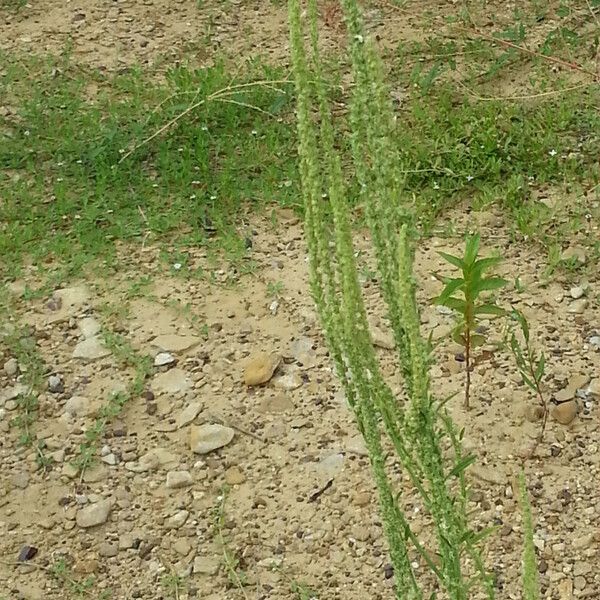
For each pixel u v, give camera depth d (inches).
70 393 80.5
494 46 102.6
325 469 76.6
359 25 56.4
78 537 74.8
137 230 88.8
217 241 88.1
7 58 105.4
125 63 105.3
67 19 110.6
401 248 56.2
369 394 59.0
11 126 97.9
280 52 105.6
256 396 80.0
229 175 91.9
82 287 85.8
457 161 91.7
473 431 77.3
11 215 90.0
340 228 57.3
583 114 95.5
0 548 74.4
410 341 57.1
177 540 74.5
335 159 57.5
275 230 89.0
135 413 79.4
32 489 76.5
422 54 103.0
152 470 77.1
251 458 77.3
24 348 82.4
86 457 77.3
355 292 57.6
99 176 92.7
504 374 79.7
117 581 73.2
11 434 78.8
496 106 96.1
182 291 85.4
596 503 74.5
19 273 86.5
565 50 101.1
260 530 74.6
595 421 77.7
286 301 84.7
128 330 83.3
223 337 82.9
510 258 86.4
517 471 75.8
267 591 72.6
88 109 99.0
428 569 72.5
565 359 80.5
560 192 90.3
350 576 72.8
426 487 75.1
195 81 100.7
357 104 57.1
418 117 95.7
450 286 75.4
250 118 97.4
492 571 72.3
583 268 85.4
